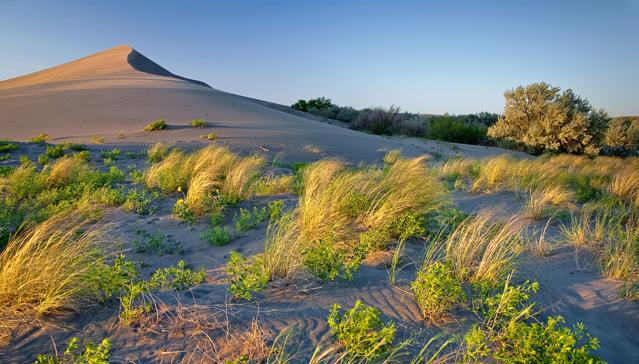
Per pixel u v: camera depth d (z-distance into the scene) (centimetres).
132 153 1277
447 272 320
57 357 220
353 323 246
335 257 368
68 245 339
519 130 2591
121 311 279
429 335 268
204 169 834
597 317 310
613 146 2561
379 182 693
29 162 1059
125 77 4653
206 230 570
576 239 490
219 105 2920
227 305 298
